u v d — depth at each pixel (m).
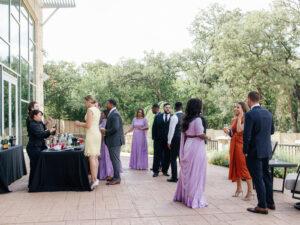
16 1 13.55
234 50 30.66
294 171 9.98
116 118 8.33
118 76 42.81
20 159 9.25
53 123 9.20
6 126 11.64
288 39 31.08
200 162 6.19
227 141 14.19
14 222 5.34
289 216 5.62
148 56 43.47
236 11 38.12
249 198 6.70
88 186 7.55
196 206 6.10
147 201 6.62
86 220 5.40
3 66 11.13
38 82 18.19
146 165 11.15
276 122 37.84
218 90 35.56
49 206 6.27
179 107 8.59
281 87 31.12
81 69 54.00
